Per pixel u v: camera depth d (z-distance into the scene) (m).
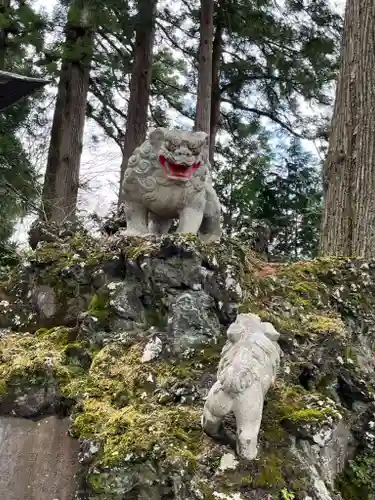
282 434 2.67
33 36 9.80
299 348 3.30
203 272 3.38
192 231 3.82
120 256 3.54
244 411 2.38
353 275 4.16
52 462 2.71
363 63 6.29
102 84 12.28
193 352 3.08
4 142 9.13
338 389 3.39
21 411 2.88
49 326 3.52
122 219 5.29
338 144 6.27
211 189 4.11
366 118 6.15
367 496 3.10
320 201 10.55
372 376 3.56
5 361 3.08
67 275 3.57
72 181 9.90
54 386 2.93
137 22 9.35
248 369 2.43
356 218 5.90
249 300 3.49
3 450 2.79
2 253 8.21
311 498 2.48
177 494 2.32
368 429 3.30
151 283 3.39
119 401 2.83
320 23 10.69
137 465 2.39
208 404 2.47
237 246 3.94
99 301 3.41
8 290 3.76
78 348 3.19
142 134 10.21
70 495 2.60
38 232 4.38
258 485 2.41
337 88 6.57
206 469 2.44
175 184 3.77
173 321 3.20
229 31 11.34
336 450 3.11
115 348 3.12
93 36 10.27
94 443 2.51
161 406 2.78
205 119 9.79
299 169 10.88
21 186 9.38
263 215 10.48
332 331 3.46
